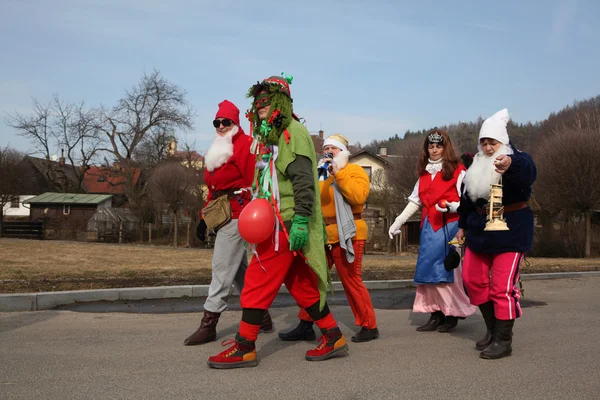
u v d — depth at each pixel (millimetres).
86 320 5746
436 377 3652
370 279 9391
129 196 37500
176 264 11164
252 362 3934
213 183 4930
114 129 44938
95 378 3615
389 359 4160
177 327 5387
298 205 3795
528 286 9203
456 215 5238
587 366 3928
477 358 4188
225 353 3912
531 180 4113
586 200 23906
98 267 9945
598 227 26125
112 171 44938
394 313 6531
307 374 3734
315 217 3988
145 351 4383
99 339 4809
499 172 4070
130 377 3643
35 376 3654
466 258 4539
